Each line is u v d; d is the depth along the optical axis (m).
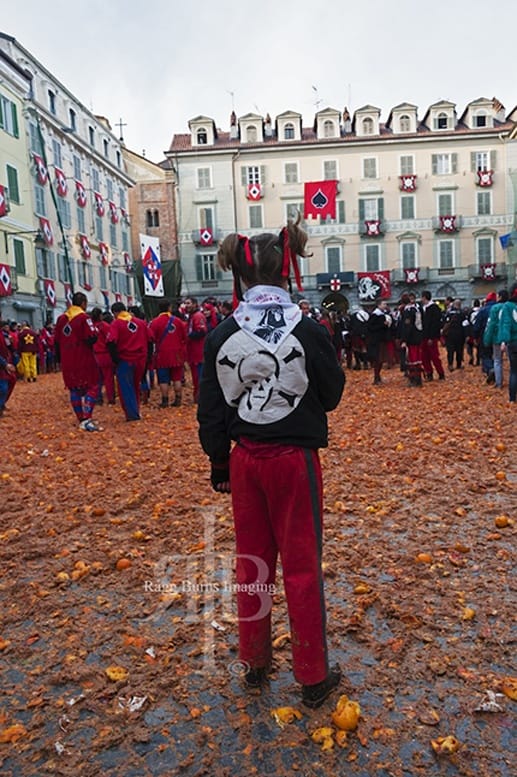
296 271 2.54
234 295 2.61
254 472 2.45
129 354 9.35
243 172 50.81
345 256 51.03
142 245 21.58
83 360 8.70
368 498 5.18
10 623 3.36
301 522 2.44
